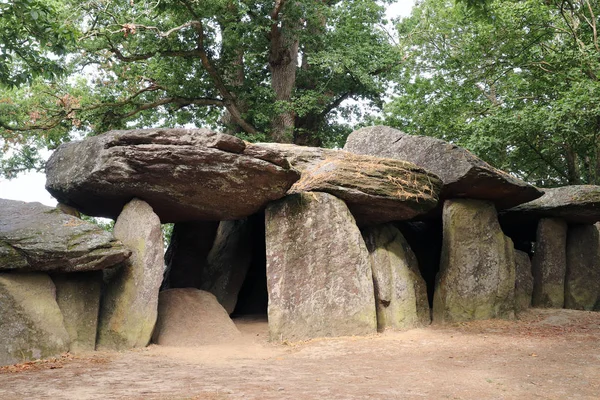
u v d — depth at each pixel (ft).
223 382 20.89
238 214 35.04
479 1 35.86
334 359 26.35
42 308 26.78
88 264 27.91
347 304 32.89
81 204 34.91
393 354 27.32
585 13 60.85
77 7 57.00
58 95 68.33
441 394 19.36
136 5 61.77
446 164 37.78
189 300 33.53
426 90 68.54
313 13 68.54
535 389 20.33
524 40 60.34
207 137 29.01
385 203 34.53
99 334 29.27
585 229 47.21
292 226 33.01
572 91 52.29
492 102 72.69
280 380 21.40
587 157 71.41
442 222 42.34
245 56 69.10
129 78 67.77
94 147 30.89
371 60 70.18
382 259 36.17
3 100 64.18
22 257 26.58
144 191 30.91
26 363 24.98
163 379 21.47
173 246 42.96
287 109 67.15
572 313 40.93
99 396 18.42
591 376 22.44
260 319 39.47
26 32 35.40
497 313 38.86
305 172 36.06
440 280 38.47
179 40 66.54
